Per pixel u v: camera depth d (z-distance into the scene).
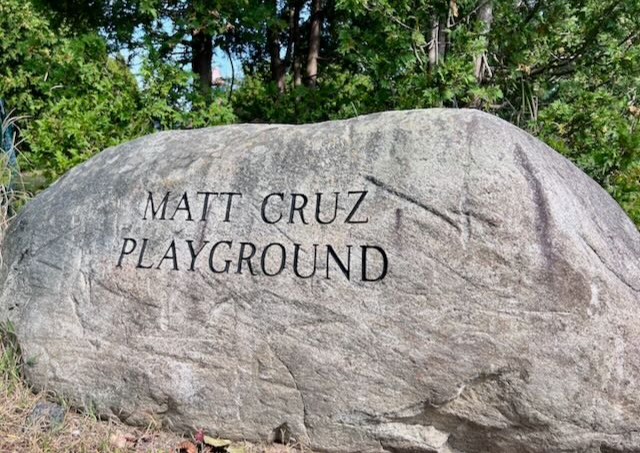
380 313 2.80
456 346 2.68
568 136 6.11
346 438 2.85
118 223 3.42
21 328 3.47
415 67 6.18
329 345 2.86
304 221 3.02
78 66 6.21
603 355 2.54
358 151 3.03
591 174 6.07
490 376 2.64
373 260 2.85
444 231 2.76
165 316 3.16
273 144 3.27
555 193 2.73
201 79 7.46
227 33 7.59
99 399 3.24
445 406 2.71
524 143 2.85
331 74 8.51
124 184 3.50
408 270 2.78
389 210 2.88
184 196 3.32
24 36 9.25
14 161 5.49
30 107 7.83
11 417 3.13
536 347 2.58
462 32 5.81
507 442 2.66
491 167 2.75
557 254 2.61
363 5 5.75
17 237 3.75
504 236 2.67
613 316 2.56
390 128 3.01
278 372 2.94
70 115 5.71
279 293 2.97
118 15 6.71
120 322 3.25
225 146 3.42
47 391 3.35
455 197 2.77
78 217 3.54
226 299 3.07
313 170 3.10
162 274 3.22
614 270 2.66
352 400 2.82
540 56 6.45
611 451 2.55
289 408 2.93
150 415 3.15
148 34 6.57
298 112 6.81
